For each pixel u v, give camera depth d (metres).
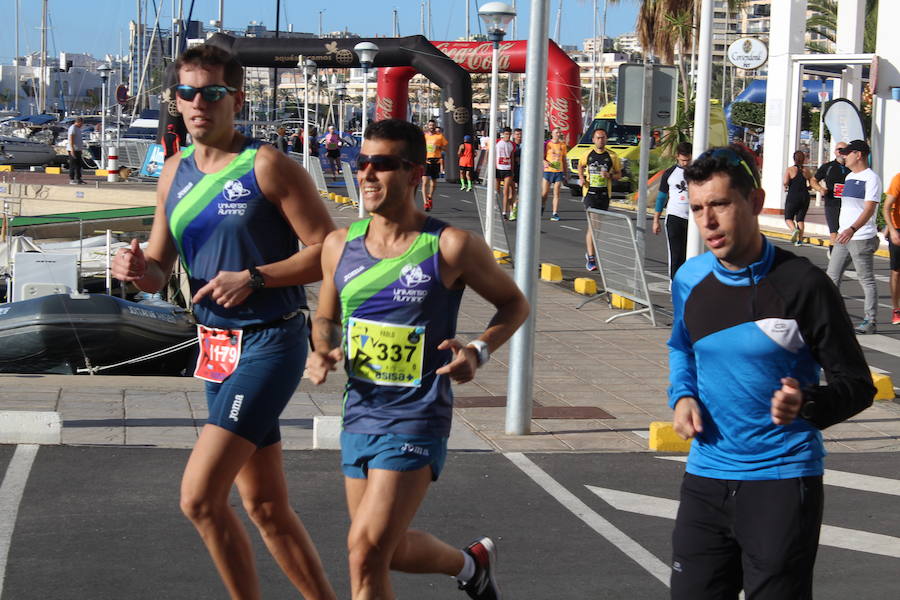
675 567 4.15
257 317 4.78
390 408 4.39
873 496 7.81
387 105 41.41
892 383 11.62
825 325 3.88
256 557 6.19
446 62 37.00
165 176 4.97
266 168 4.75
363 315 4.43
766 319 3.91
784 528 3.88
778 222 30.42
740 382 3.96
